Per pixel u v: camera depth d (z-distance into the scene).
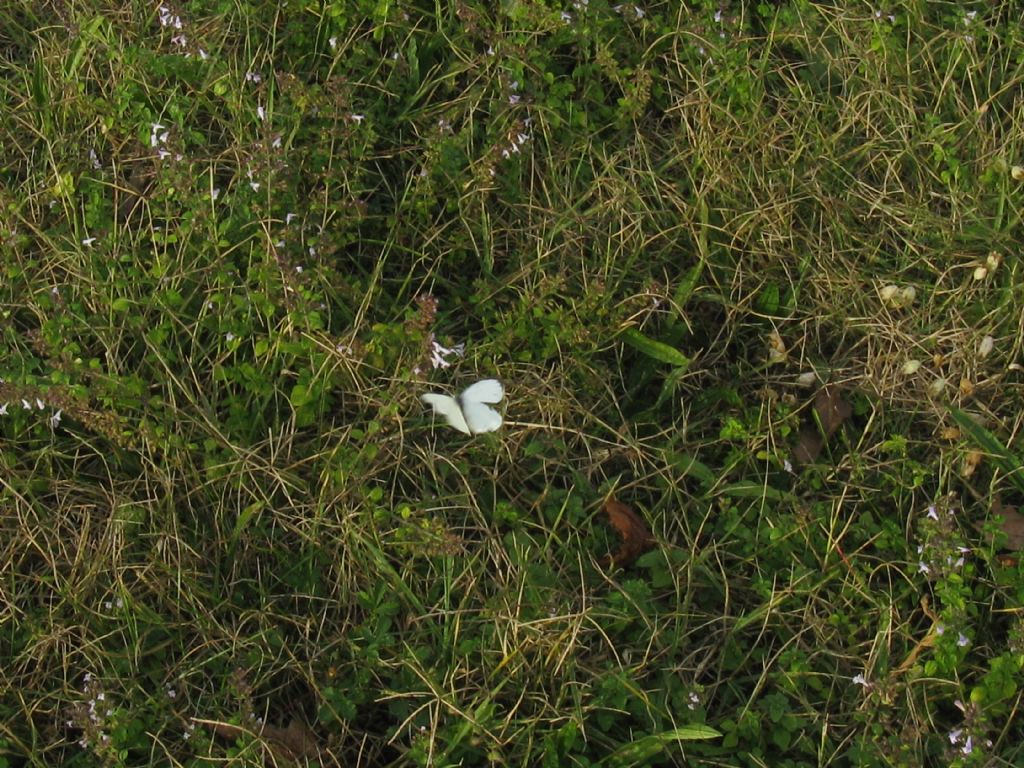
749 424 1.51
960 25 1.65
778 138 1.61
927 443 1.52
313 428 1.51
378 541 1.46
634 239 1.57
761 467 1.52
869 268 1.58
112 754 1.40
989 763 1.41
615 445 1.51
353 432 1.48
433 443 1.50
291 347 1.49
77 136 1.59
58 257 1.54
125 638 1.44
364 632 1.45
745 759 1.42
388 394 1.49
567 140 1.60
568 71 1.65
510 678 1.43
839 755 1.43
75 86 1.59
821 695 1.45
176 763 1.41
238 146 1.56
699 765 1.42
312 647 1.45
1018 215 1.58
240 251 1.54
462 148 1.58
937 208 1.61
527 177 1.60
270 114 1.56
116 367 1.50
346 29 1.62
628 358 1.55
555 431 1.51
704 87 1.62
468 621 1.45
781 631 1.46
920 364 1.54
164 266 1.52
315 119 1.58
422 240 1.57
